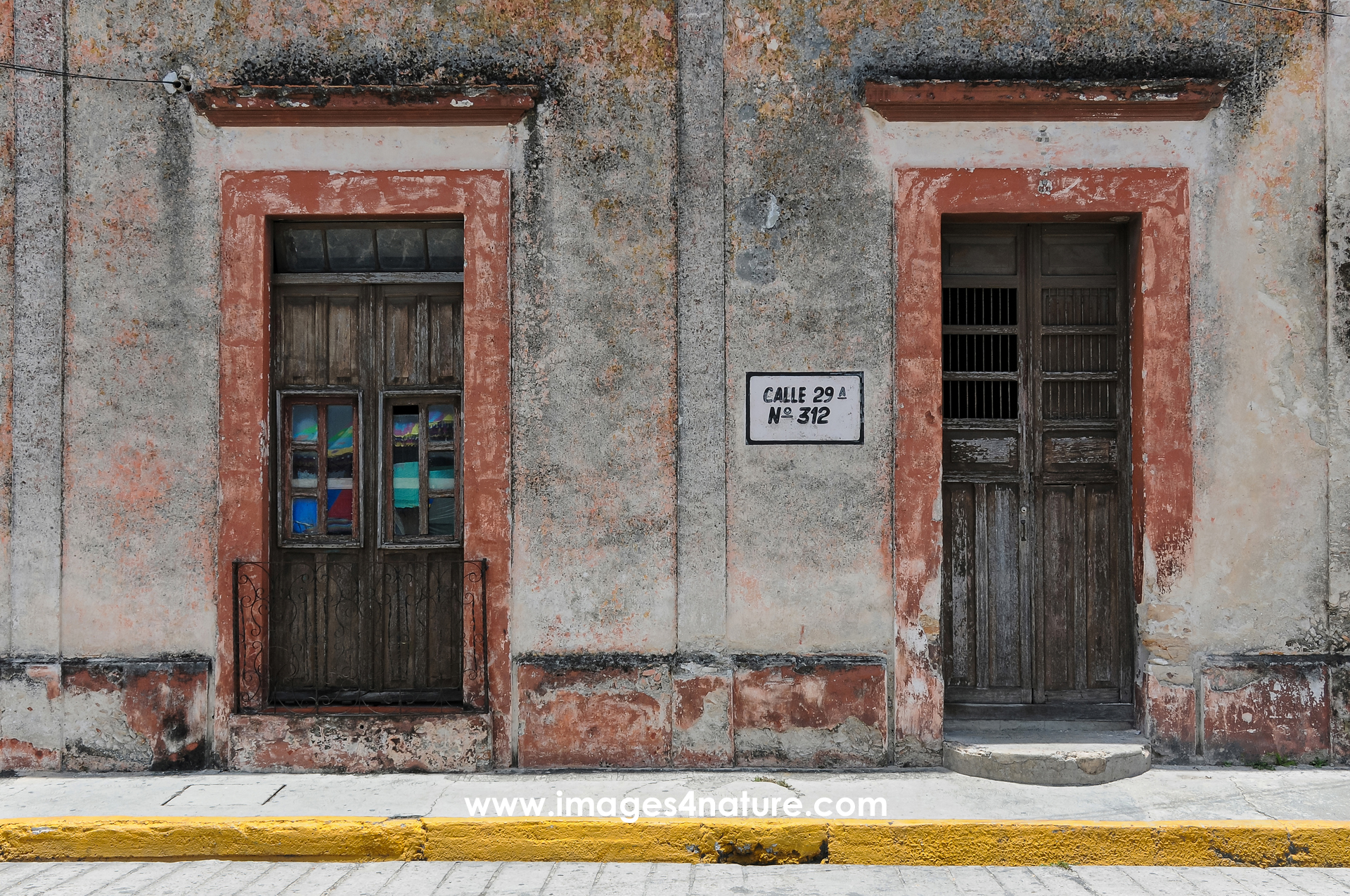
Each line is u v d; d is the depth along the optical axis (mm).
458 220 6016
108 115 5844
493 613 5789
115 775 5688
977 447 6133
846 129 5848
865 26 5852
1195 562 5793
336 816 4922
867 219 5840
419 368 6105
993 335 6125
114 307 5832
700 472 5805
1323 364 5816
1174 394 5801
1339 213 5805
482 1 5867
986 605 6121
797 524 5812
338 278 6062
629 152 5848
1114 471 6113
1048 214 5902
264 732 5742
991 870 4664
